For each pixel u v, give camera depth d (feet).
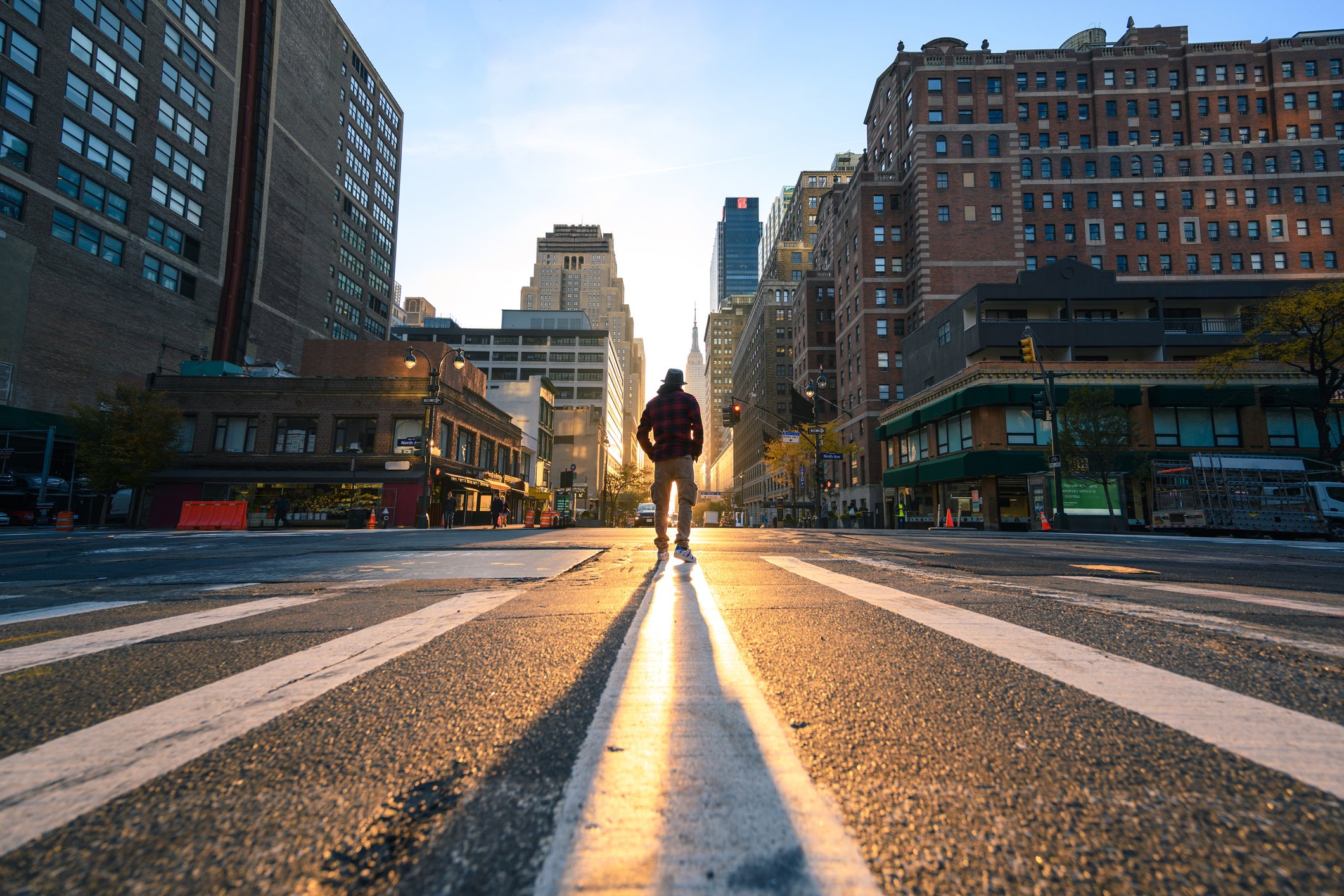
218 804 3.73
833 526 169.68
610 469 357.00
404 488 103.71
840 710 5.48
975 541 41.45
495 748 4.67
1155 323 117.50
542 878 2.90
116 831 3.38
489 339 355.36
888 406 161.27
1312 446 103.60
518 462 164.35
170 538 47.98
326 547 30.89
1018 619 9.96
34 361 114.52
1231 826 3.40
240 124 168.86
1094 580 15.67
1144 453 102.22
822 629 9.18
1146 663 7.07
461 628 9.46
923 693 5.98
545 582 15.37
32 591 14.64
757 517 321.52
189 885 2.85
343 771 4.26
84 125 123.95
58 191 119.24
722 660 7.30
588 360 353.31
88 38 124.77
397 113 267.59
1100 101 173.17
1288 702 5.64
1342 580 16.61
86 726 5.13
